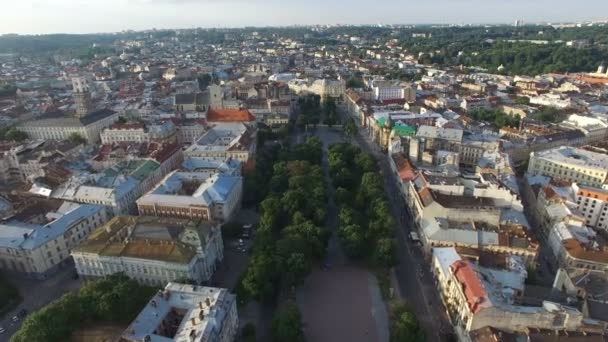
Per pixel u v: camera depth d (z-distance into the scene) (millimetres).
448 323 189625
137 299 178625
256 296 189500
